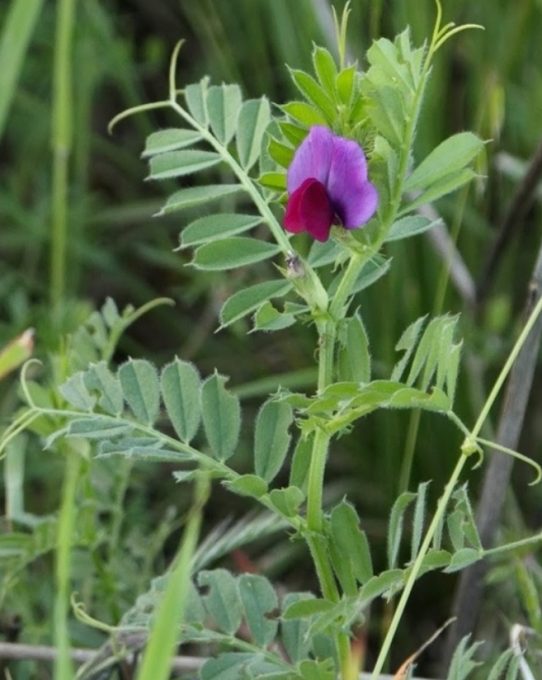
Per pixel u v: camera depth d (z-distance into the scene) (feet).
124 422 2.45
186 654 2.93
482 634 2.93
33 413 2.60
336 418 2.39
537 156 2.96
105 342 2.75
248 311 2.42
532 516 3.20
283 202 2.42
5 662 2.81
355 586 2.45
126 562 2.85
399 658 3.09
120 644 2.68
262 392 3.23
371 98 2.35
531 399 3.26
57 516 2.76
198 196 2.49
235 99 2.54
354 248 2.37
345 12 2.41
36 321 3.21
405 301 3.18
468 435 2.42
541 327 2.69
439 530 2.43
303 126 2.39
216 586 2.55
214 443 2.46
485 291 3.13
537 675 2.65
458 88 3.38
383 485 3.23
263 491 2.43
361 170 2.33
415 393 2.35
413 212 3.11
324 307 2.39
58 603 2.32
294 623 2.54
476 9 3.35
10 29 2.61
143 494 3.12
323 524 2.45
